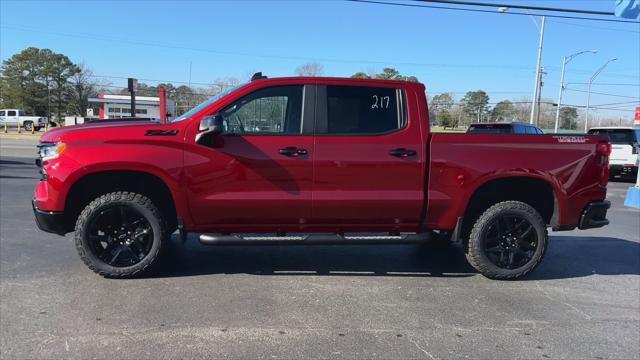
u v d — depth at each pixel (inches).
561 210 204.1
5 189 412.8
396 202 192.7
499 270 202.5
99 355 130.6
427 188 194.9
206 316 157.9
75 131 182.4
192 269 208.1
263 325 152.5
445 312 168.1
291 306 168.9
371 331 150.7
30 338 139.4
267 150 185.9
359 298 179.0
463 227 208.7
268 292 182.1
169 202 199.6
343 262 226.1
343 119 192.5
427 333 150.6
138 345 136.9
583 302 182.4
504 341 146.7
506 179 203.6
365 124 193.8
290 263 221.3
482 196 211.9
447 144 194.9
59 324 149.0
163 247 190.9
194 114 188.4
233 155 184.4
